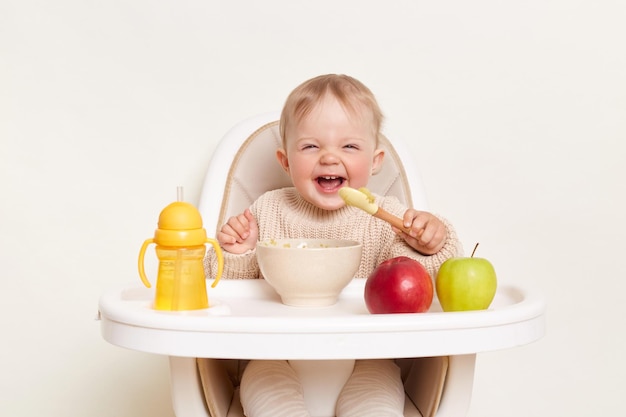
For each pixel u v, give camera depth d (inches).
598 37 65.0
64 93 64.8
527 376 66.9
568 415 67.2
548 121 65.3
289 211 49.4
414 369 42.0
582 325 66.6
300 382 39.3
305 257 36.6
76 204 65.6
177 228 34.0
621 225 66.1
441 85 64.7
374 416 36.9
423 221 40.7
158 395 66.6
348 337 30.0
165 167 65.1
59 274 66.0
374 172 49.9
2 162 65.1
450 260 36.3
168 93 64.7
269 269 37.3
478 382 67.0
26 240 65.7
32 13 64.4
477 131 65.1
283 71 64.6
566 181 65.7
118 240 65.8
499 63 64.8
